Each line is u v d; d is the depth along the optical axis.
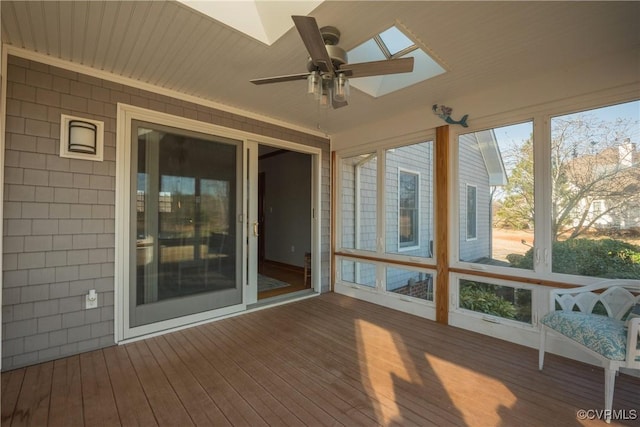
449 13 1.83
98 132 2.57
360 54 2.79
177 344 2.73
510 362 2.41
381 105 3.38
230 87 2.93
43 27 1.98
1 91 2.01
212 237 3.36
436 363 2.39
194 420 1.74
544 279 2.62
